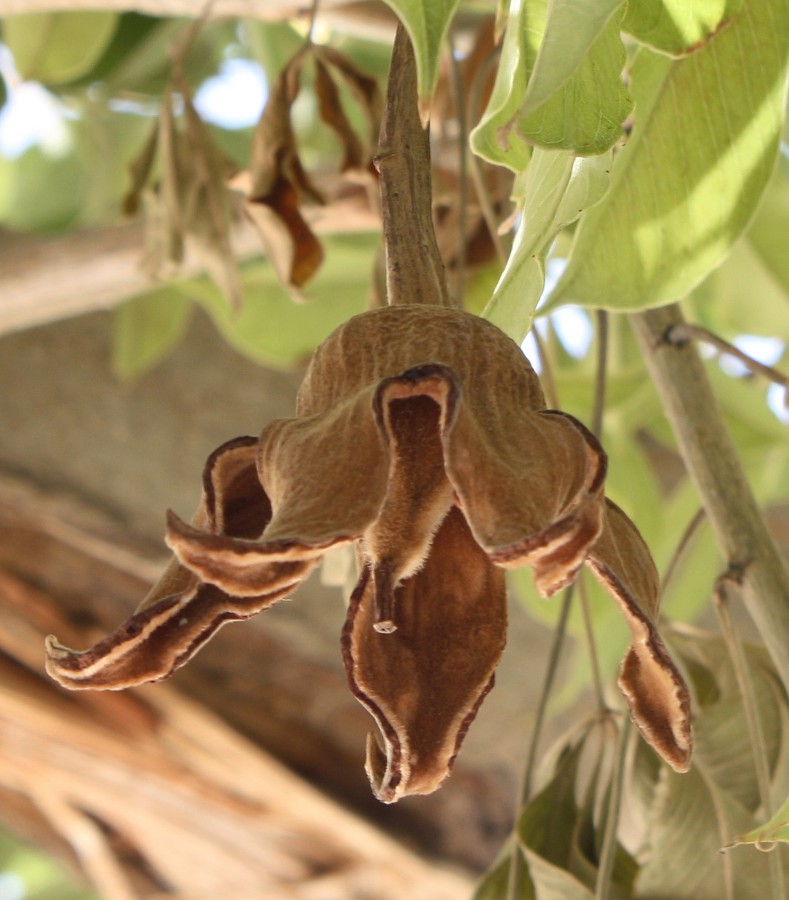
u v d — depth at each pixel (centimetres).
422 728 37
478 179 51
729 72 46
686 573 90
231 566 35
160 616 36
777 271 85
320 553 35
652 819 49
